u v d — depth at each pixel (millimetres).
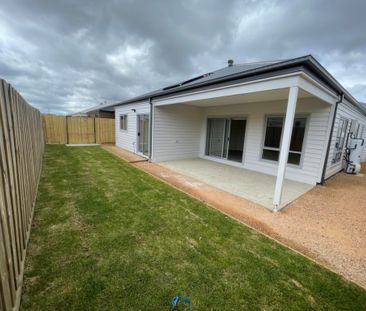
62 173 5746
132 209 3557
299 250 2635
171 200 4086
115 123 12977
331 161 6551
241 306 1743
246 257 2400
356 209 4086
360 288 2012
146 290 1846
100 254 2311
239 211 3781
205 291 1877
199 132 9648
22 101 3012
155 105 7906
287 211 3875
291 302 1806
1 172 1478
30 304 1642
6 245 1438
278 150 6672
